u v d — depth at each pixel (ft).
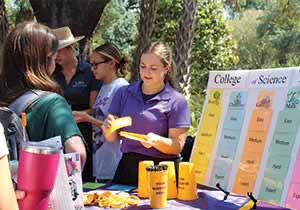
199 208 7.04
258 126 7.23
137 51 24.94
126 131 8.77
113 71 11.44
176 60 26.30
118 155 11.06
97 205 7.16
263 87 7.33
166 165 7.27
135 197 7.53
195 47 41.52
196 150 8.18
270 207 7.17
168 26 38.58
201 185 8.55
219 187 7.56
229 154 7.56
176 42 26.58
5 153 4.04
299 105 6.75
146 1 25.04
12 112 5.32
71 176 5.56
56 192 4.86
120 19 55.42
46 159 4.43
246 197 7.63
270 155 6.95
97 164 11.10
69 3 20.35
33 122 5.70
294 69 6.98
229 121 7.71
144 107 8.62
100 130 11.01
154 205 6.96
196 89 41.22
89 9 20.40
